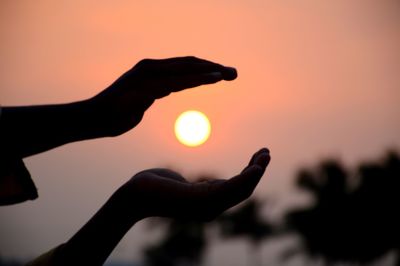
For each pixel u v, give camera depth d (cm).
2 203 197
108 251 200
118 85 186
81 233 201
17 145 180
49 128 181
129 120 187
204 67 189
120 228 199
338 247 7750
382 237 7588
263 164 193
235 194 192
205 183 194
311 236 7900
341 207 7669
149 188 195
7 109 181
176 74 188
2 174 192
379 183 7462
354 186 7688
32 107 182
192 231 9531
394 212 7488
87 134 184
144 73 187
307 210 7962
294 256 8225
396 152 7444
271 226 8838
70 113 182
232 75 190
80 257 201
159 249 9694
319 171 7912
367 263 7712
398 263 7531
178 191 193
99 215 200
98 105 184
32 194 197
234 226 9181
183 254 9681
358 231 7694
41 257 204
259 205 8956
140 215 197
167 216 195
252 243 9156
